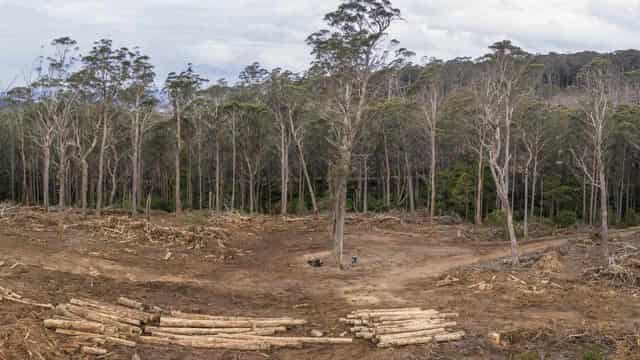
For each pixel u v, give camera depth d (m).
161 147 55.50
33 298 17.22
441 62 50.12
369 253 31.78
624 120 42.47
